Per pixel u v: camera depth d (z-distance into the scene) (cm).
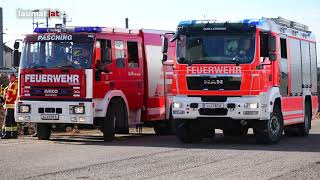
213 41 1591
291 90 1828
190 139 1717
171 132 2084
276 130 1697
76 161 1277
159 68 2006
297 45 1920
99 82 1694
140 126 2045
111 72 1748
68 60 1691
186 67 1603
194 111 1594
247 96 1566
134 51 1883
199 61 1592
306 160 1301
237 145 1644
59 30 1722
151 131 2283
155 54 1988
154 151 1476
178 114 1611
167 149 1525
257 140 1658
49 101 1695
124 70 1817
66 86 1681
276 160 1299
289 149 1533
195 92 1596
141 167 1187
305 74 2002
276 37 1669
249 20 1584
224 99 1580
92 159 1312
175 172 1123
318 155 1397
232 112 1566
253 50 1566
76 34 1692
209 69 1584
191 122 1681
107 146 1606
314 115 2125
